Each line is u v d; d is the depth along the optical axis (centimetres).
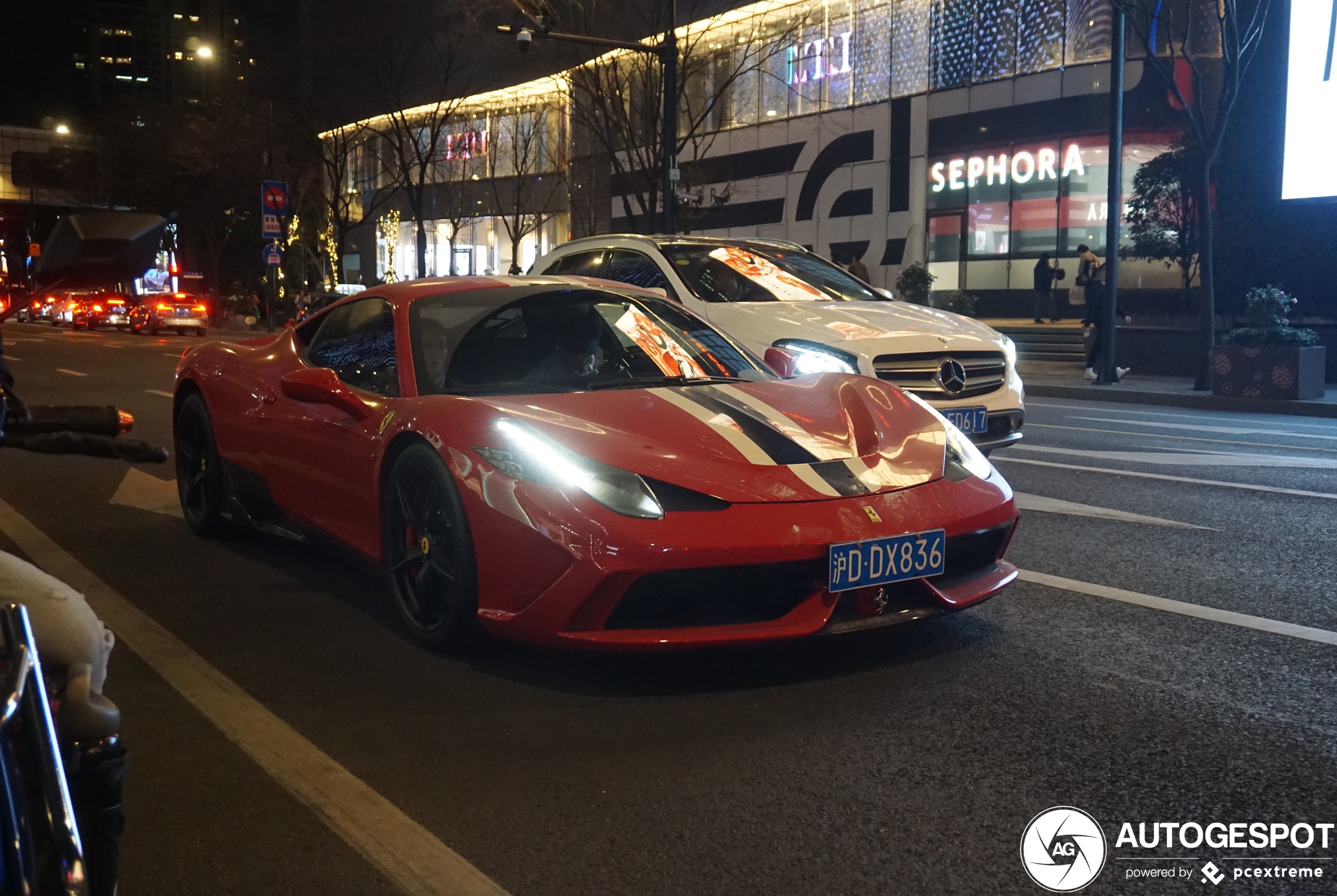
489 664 356
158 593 442
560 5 2372
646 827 246
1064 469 770
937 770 275
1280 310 1348
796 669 348
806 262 827
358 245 5100
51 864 128
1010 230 2678
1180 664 355
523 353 431
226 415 505
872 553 325
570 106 3016
